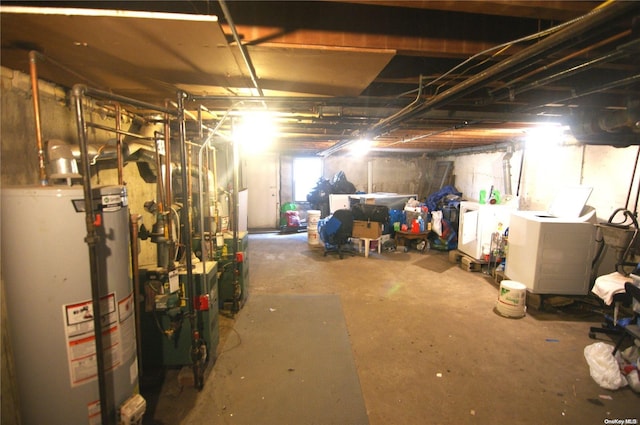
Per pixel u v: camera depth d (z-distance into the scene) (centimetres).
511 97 197
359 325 302
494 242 438
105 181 235
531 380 223
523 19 154
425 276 442
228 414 192
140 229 215
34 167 162
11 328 129
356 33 142
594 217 337
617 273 293
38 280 123
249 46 139
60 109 186
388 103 246
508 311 318
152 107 164
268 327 298
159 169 220
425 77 188
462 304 349
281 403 201
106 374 140
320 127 341
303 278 436
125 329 148
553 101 230
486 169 627
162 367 227
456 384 219
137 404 145
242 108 274
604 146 371
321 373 230
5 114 145
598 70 206
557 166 439
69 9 104
